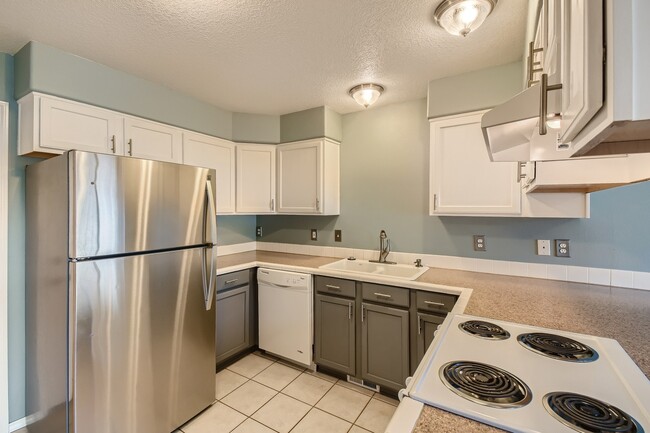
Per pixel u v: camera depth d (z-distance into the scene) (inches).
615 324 48.6
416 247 100.4
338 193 116.4
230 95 98.7
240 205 115.7
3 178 69.5
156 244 66.2
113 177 59.4
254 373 96.0
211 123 106.2
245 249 132.7
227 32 64.4
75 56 72.7
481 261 89.5
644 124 14.2
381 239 104.7
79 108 73.6
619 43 13.4
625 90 13.3
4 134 69.5
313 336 96.3
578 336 43.1
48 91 68.1
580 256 75.9
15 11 56.7
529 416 25.4
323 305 94.0
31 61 66.0
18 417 71.7
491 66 78.5
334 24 61.7
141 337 63.8
